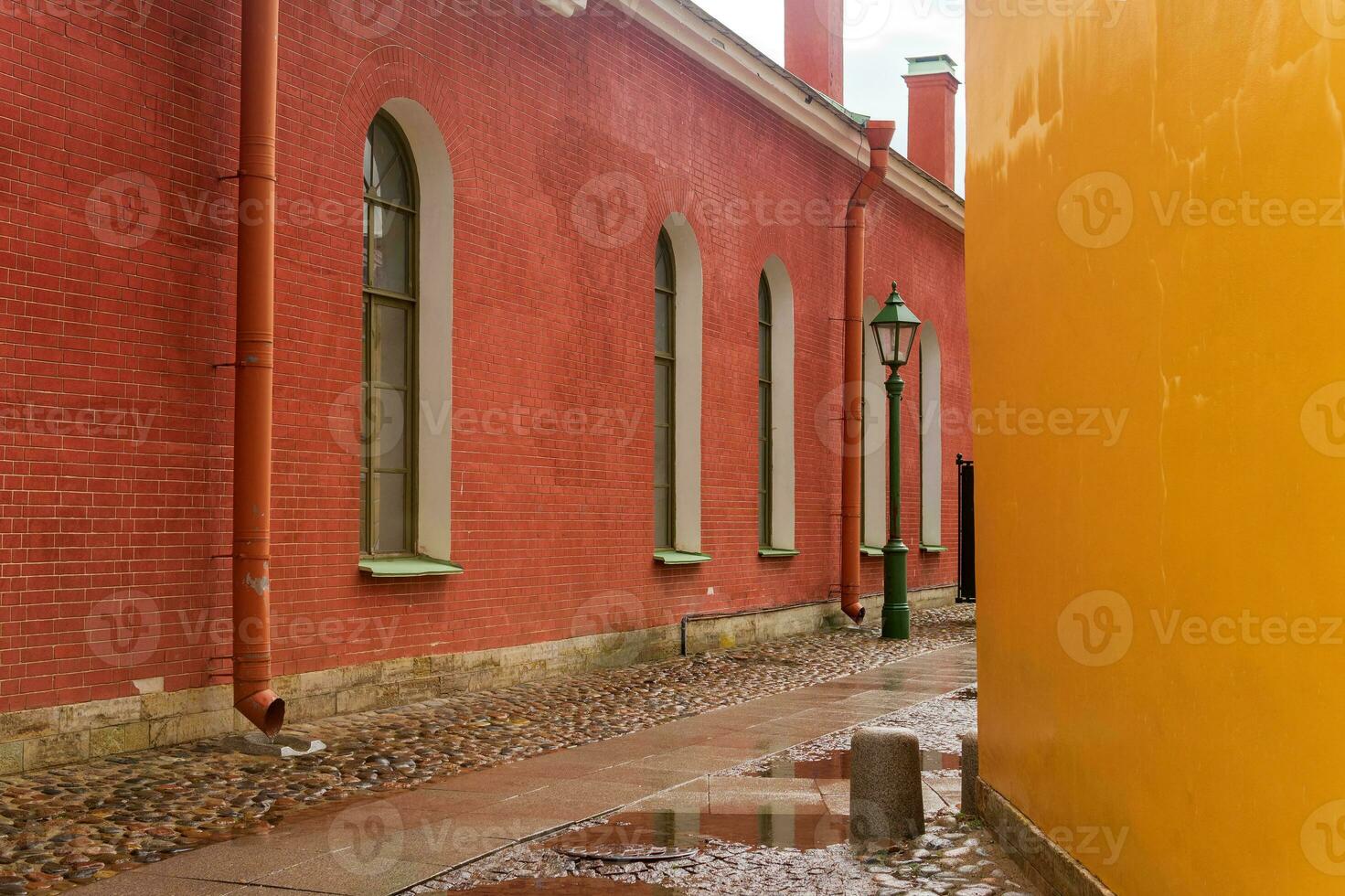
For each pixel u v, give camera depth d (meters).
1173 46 4.44
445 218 12.27
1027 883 6.07
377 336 11.99
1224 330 4.06
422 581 11.84
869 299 22.80
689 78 16.61
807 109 19.23
